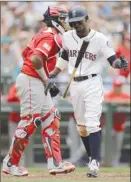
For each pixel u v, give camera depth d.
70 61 22.78
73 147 40.78
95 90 22.34
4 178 21.56
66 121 43.38
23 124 23.08
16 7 47.72
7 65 42.94
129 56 39.94
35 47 22.89
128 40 40.31
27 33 45.09
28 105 22.91
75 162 40.66
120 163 44.22
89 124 22.20
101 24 46.28
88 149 23.86
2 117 42.38
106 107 40.44
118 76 40.31
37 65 22.36
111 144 40.44
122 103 40.62
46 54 22.55
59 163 23.16
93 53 22.31
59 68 22.95
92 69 22.45
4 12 47.22
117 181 20.09
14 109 39.50
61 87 40.41
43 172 27.42
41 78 22.88
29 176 23.09
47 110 23.25
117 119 40.81
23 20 46.94
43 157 44.09
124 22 44.03
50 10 23.34
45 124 23.28
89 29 22.45
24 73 22.97
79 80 22.56
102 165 40.44
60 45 22.84
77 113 23.14
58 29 23.45
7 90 42.06
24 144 23.22
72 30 22.78
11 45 43.75
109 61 22.20
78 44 22.39
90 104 22.33
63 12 23.47
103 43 22.17
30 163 40.41
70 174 23.98
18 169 23.12
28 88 22.83
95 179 20.95
